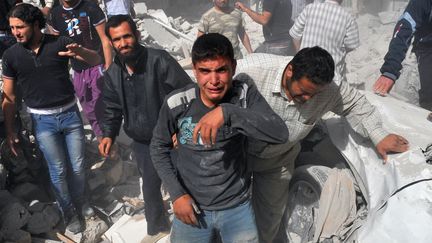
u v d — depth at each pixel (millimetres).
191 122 2551
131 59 3100
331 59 2613
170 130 2639
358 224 3064
